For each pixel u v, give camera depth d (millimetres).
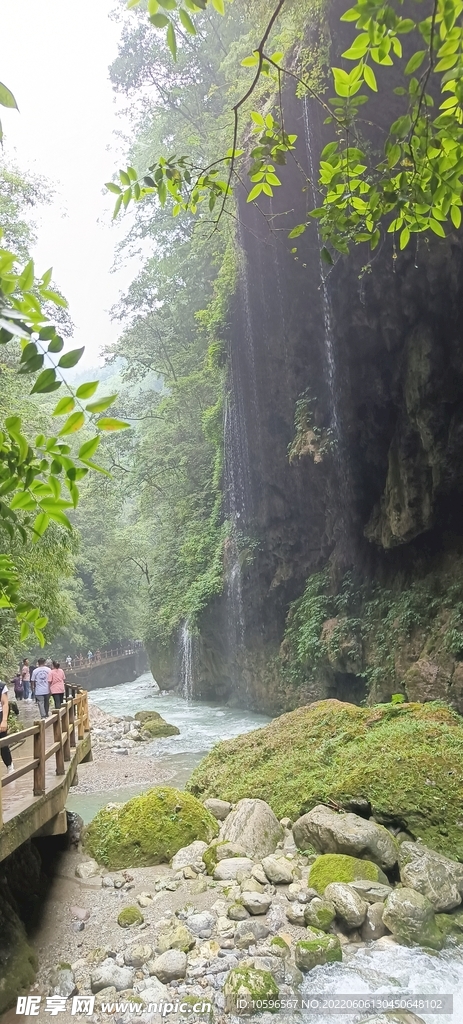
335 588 16750
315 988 4848
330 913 5605
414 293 11984
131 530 41531
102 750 16391
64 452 1836
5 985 5027
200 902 6285
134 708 24688
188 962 5234
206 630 23484
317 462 15781
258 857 7262
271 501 19625
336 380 15133
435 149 2555
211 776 10461
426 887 5934
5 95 1784
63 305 1834
